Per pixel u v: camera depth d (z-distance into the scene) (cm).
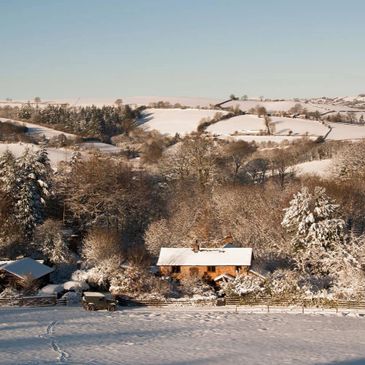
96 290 7819
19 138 18575
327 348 5031
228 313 6669
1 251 8825
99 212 10144
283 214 9138
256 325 6012
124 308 7056
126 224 10162
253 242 9000
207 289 7738
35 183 9594
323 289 7269
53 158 15488
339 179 11762
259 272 7950
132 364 4334
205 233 9312
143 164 16112
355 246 7712
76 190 10175
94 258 8488
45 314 6444
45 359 4362
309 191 8944
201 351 4834
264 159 14912
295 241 8019
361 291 7031
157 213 10462
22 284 7538
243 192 10306
